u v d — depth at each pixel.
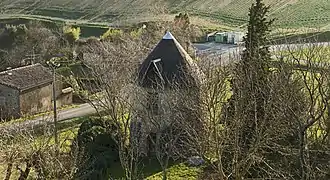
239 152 18.84
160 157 24.69
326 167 17.66
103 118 30.56
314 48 29.61
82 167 26.19
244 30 72.19
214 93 20.25
